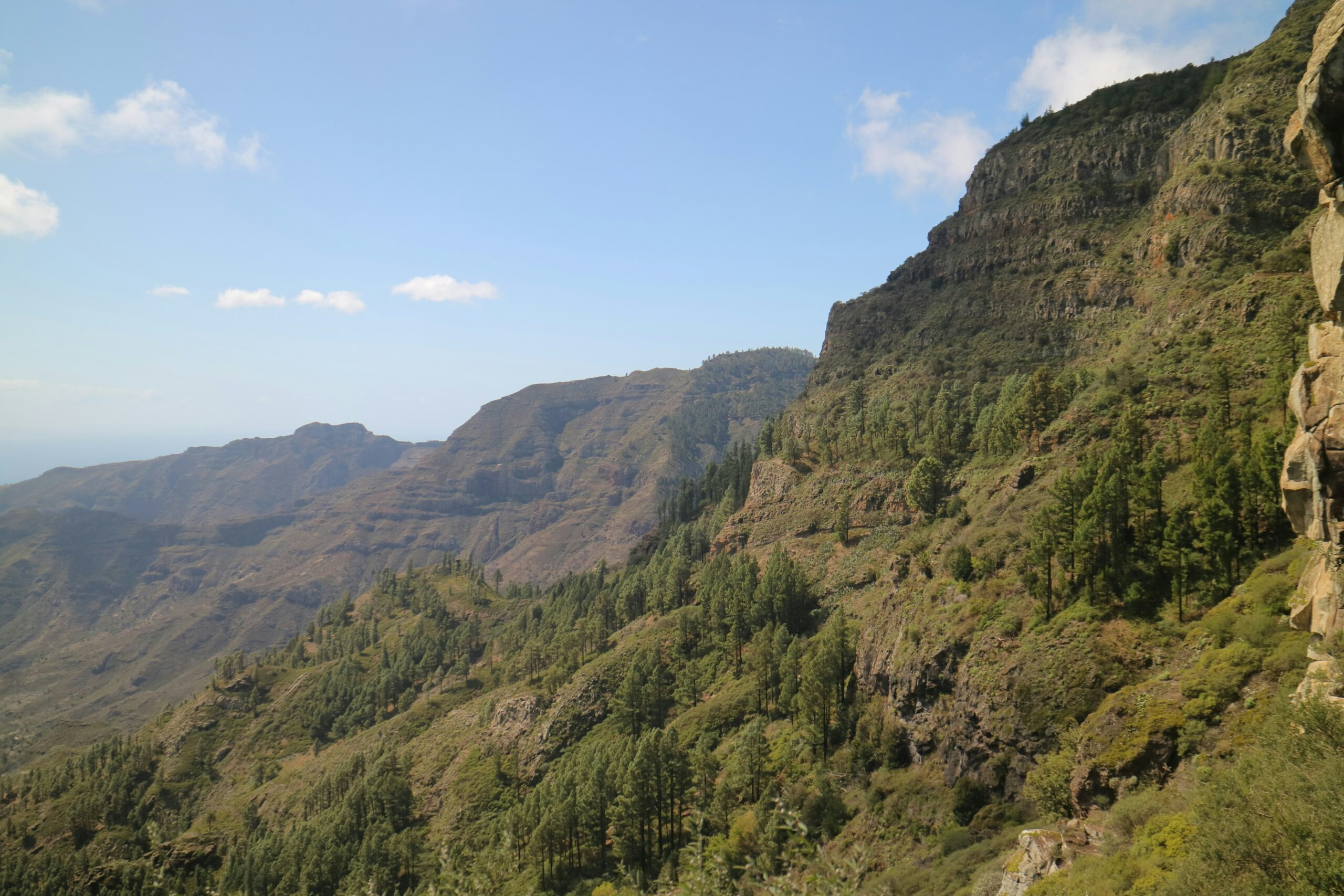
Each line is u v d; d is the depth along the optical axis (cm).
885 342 19712
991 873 4991
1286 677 4578
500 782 13812
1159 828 3794
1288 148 2967
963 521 10475
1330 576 3195
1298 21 14475
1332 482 2912
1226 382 8194
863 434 16600
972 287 18438
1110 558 7050
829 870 2558
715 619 14212
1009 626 7450
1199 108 15788
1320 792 2545
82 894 13938
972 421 14125
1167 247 13425
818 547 14588
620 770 10275
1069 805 5284
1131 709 5375
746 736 9975
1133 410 9294
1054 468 9844
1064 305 15675
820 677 9488
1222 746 4481
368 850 11981
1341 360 2897
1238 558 6269
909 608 9175
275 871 12812
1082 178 17800
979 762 6925
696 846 2967
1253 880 2591
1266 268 10712
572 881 9888
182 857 15175
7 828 17012
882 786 7838
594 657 16238
